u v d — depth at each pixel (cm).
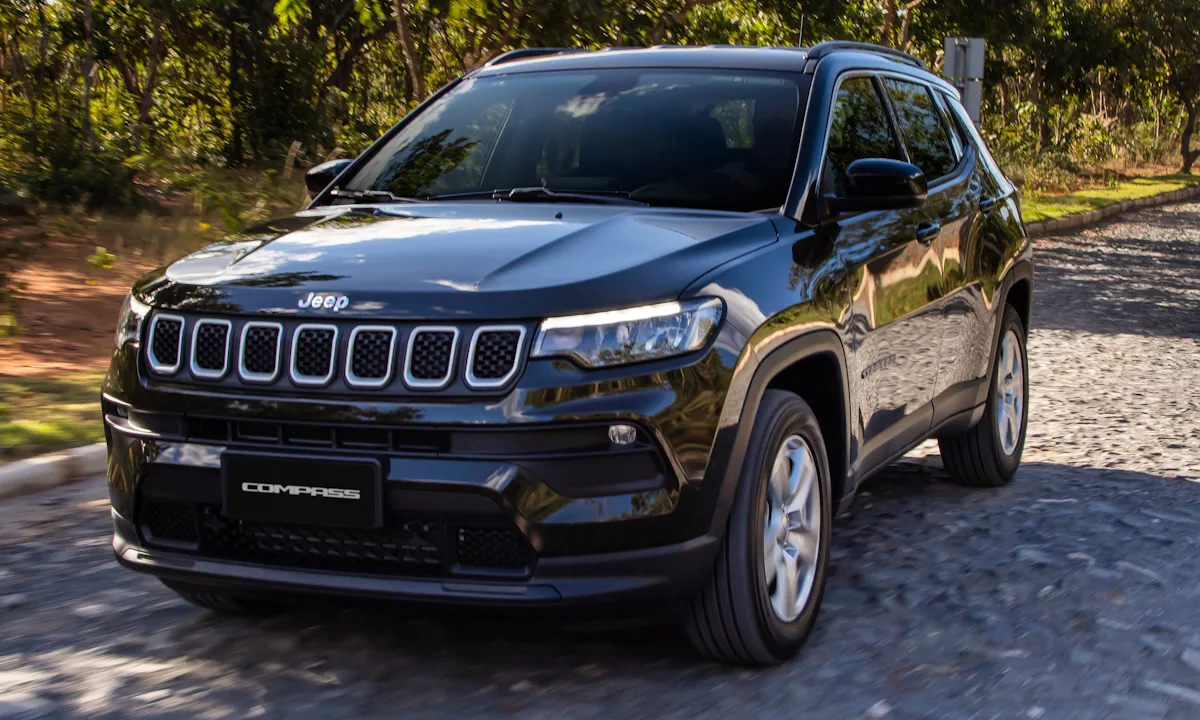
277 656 376
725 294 344
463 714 332
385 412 316
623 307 323
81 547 493
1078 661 377
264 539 337
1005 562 475
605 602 322
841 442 409
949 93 603
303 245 370
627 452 319
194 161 1973
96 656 377
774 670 365
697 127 441
